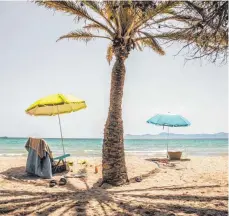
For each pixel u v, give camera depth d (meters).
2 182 7.80
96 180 8.45
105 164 7.98
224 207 5.47
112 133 8.08
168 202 5.84
